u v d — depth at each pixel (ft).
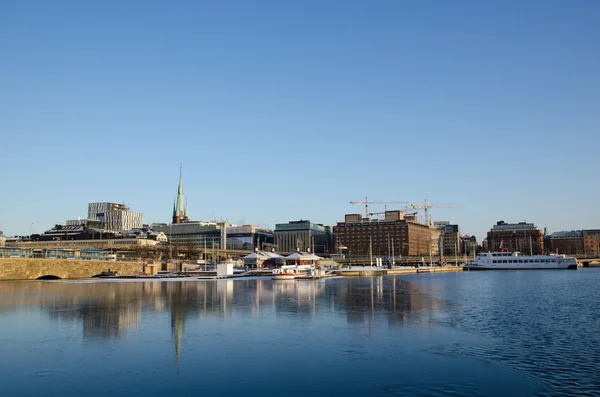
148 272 604.49
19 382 91.81
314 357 111.65
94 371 99.30
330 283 423.23
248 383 91.61
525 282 438.40
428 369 101.96
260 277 554.87
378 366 103.96
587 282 433.89
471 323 162.09
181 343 126.52
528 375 97.50
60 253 549.13
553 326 156.97
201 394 85.20
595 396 84.79
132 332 143.13
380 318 173.68
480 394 86.07
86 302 230.48
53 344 125.08
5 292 301.02
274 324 158.92
